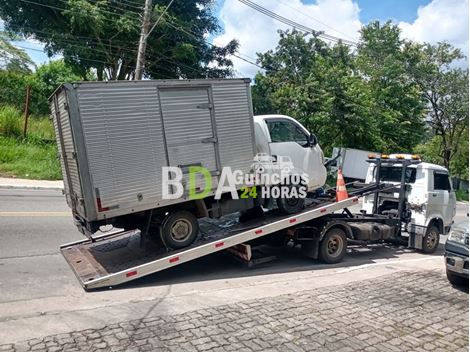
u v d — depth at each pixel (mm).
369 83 33594
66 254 7121
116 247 7355
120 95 5902
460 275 6285
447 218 10297
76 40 22297
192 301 5184
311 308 5078
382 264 8164
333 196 9070
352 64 33406
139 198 6055
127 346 3834
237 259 7398
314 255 7863
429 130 42625
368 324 4668
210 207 7039
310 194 9078
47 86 32375
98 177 5750
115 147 5867
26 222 9609
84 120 5656
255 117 7754
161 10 21094
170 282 6262
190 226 6711
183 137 6391
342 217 8719
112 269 6148
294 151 7957
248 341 4043
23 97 26062
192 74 26125
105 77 26141
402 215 10031
